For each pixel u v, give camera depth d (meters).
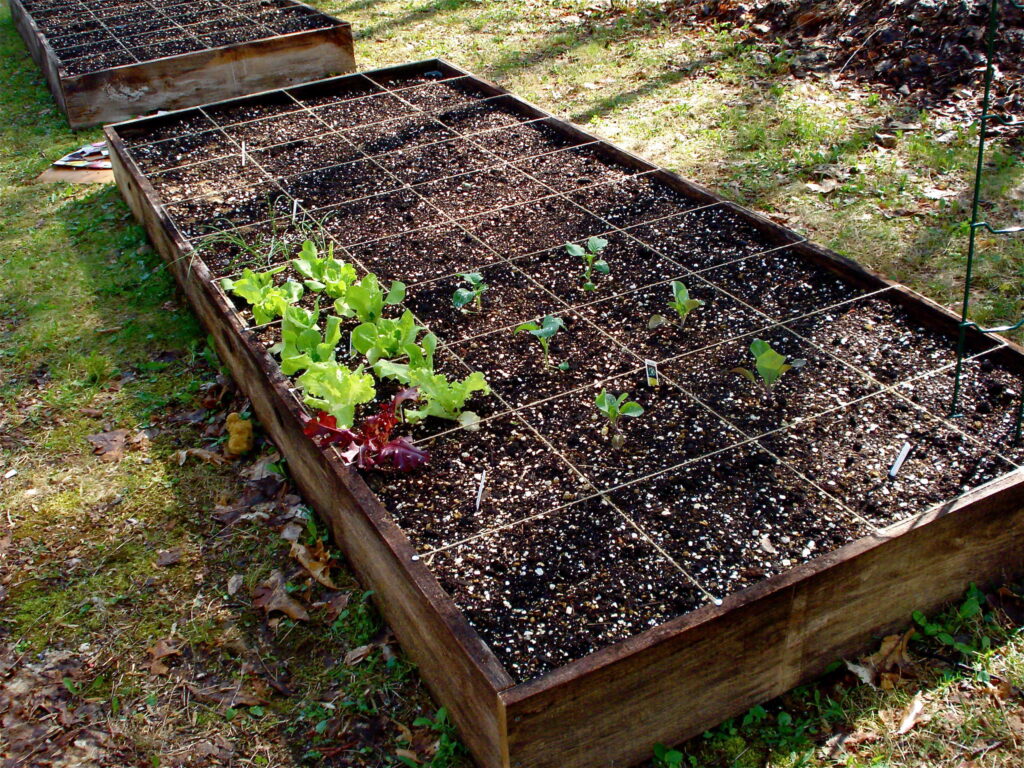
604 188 4.63
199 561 2.99
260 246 4.26
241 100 5.91
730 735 2.34
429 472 2.87
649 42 7.16
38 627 2.79
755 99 5.91
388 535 2.48
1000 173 4.70
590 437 2.98
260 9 8.33
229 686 2.57
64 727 2.48
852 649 2.48
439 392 3.04
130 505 3.23
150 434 3.58
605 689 2.09
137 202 5.02
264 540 3.05
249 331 3.48
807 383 3.15
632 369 3.29
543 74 6.77
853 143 5.15
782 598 2.23
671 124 5.70
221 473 3.37
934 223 4.38
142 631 2.75
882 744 2.28
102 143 6.30
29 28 8.12
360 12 8.94
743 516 2.62
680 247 4.06
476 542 2.60
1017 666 2.43
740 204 4.70
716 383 3.19
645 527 2.61
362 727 2.44
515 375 3.30
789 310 3.57
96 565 2.99
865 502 2.63
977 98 5.46
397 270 4.04
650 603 2.37
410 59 7.48
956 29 5.87
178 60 6.66
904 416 2.96
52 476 3.38
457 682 2.25
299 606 2.78
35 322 4.33
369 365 3.40
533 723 2.04
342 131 5.49
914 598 2.50
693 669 2.20
